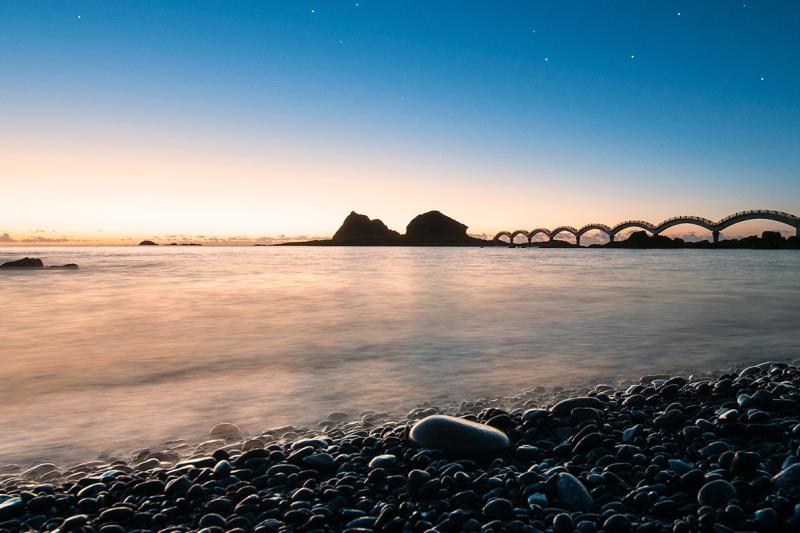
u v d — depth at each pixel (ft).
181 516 9.37
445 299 54.44
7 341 30.32
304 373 21.52
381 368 22.36
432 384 19.65
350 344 28.30
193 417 15.78
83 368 22.75
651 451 11.74
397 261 211.61
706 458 11.25
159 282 84.79
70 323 38.06
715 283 80.07
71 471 11.91
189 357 24.99
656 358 24.40
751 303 49.65
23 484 11.12
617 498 9.43
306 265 165.48
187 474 11.23
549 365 22.91
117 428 14.85
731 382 17.61
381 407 16.71
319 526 8.66
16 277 99.19
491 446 11.64
